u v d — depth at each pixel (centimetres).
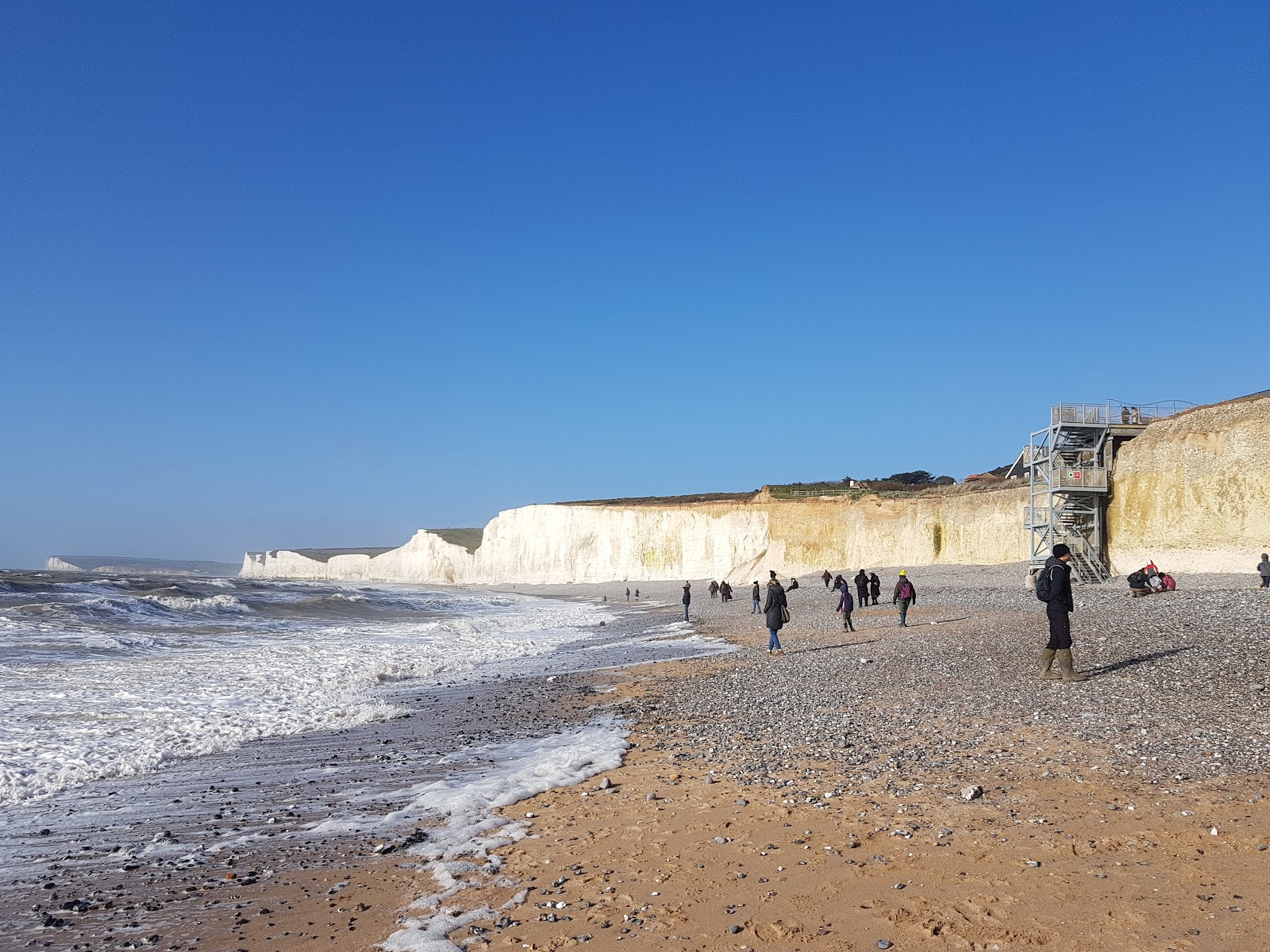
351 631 3616
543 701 1579
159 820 830
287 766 1070
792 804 743
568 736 1191
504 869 629
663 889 568
